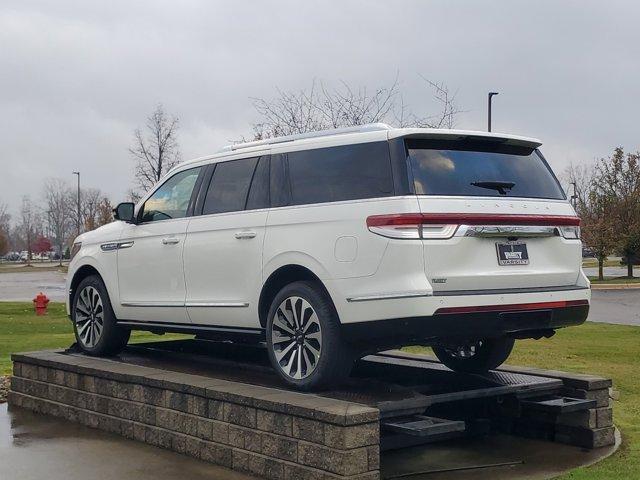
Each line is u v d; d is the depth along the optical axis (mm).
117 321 7957
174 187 7469
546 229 5820
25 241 128500
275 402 5316
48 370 7922
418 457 6039
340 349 5668
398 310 5246
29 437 6848
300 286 5871
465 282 5383
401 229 5281
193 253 6914
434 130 5645
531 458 5980
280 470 5266
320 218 5789
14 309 23062
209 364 7660
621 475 5387
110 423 6977
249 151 6730
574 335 14414
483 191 5676
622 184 37656
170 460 6004
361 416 4887
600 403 6320
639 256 37312
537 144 6219
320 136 6309
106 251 8031
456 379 6598
